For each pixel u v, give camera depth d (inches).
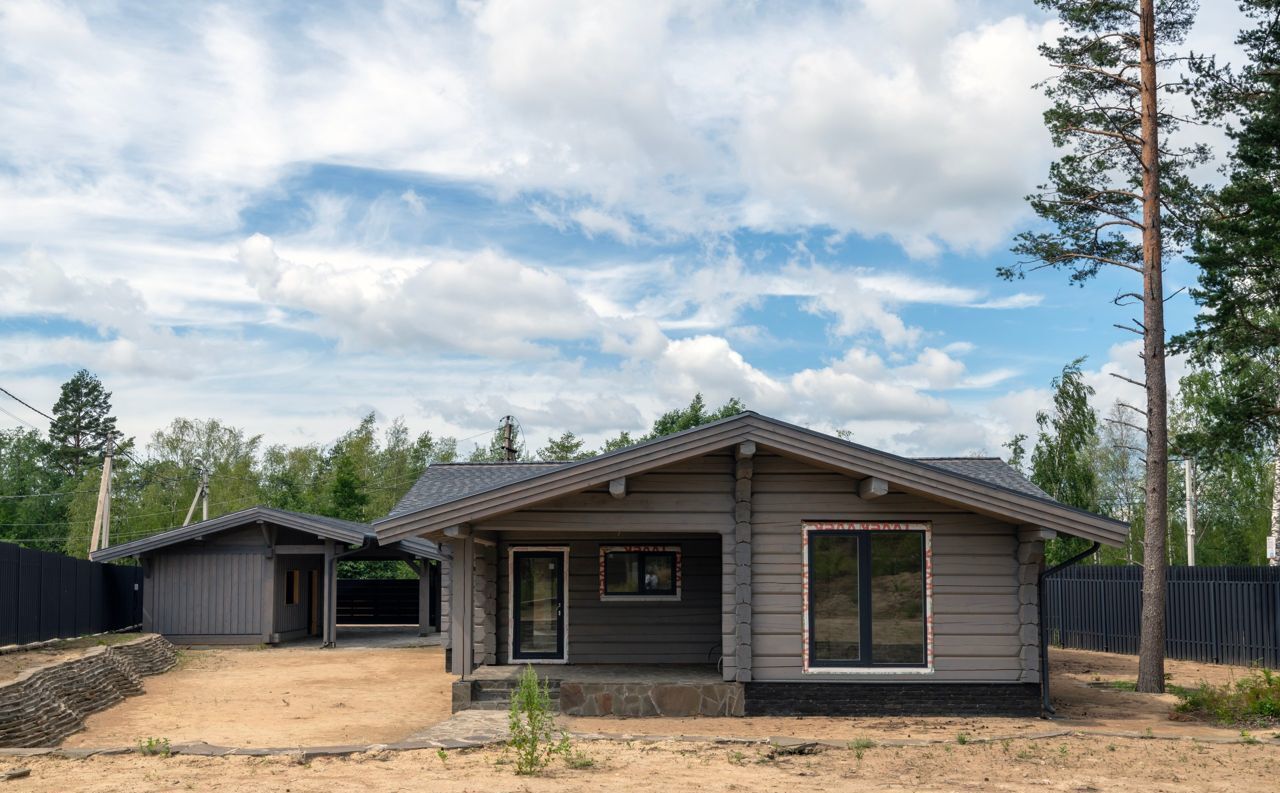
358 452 2970.0
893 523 599.2
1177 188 799.7
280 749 453.1
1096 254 808.9
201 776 397.7
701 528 600.1
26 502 3243.1
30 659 709.9
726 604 597.6
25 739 523.5
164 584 1143.0
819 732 530.9
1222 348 936.3
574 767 418.6
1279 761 446.6
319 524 1133.1
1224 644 900.6
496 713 584.7
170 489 2866.6
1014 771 422.3
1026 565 593.9
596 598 753.0
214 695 748.0
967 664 592.1
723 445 583.2
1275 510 1259.2
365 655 1046.4
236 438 3093.0
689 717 584.1
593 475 589.0
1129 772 421.7
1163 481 741.3
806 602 595.8
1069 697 696.4
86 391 3341.5
